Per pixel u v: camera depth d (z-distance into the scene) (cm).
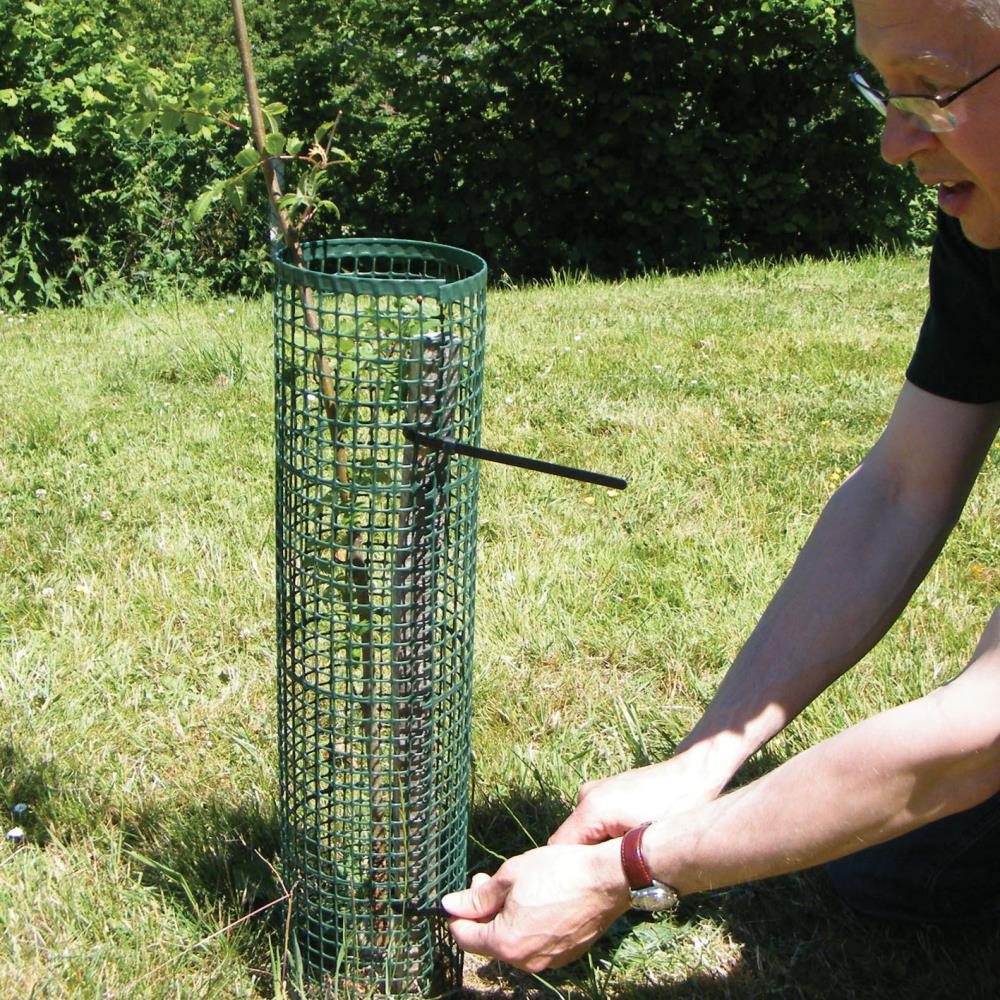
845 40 903
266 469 423
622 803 191
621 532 375
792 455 438
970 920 220
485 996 214
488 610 326
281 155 187
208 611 327
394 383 186
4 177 810
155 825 245
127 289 845
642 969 218
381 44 905
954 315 193
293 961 208
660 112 906
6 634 318
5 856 235
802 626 204
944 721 157
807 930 226
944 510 204
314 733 209
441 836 215
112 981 204
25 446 444
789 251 966
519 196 908
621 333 607
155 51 1862
